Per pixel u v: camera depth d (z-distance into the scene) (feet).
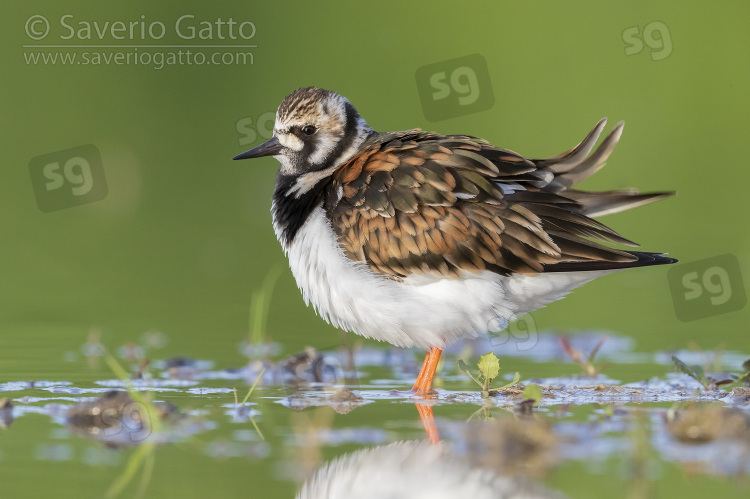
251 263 60.95
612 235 35.68
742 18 70.90
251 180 71.15
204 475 24.38
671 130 69.56
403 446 26.86
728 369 38.34
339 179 36.83
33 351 41.32
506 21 72.23
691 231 61.26
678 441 27.20
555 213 35.17
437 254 34.91
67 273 57.93
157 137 70.69
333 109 40.78
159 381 36.37
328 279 36.27
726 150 68.85
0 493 22.88
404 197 35.32
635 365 39.91
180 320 48.29
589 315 51.70
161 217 67.77
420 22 72.69
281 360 38.91
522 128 70.08
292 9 72.79
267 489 23.43
